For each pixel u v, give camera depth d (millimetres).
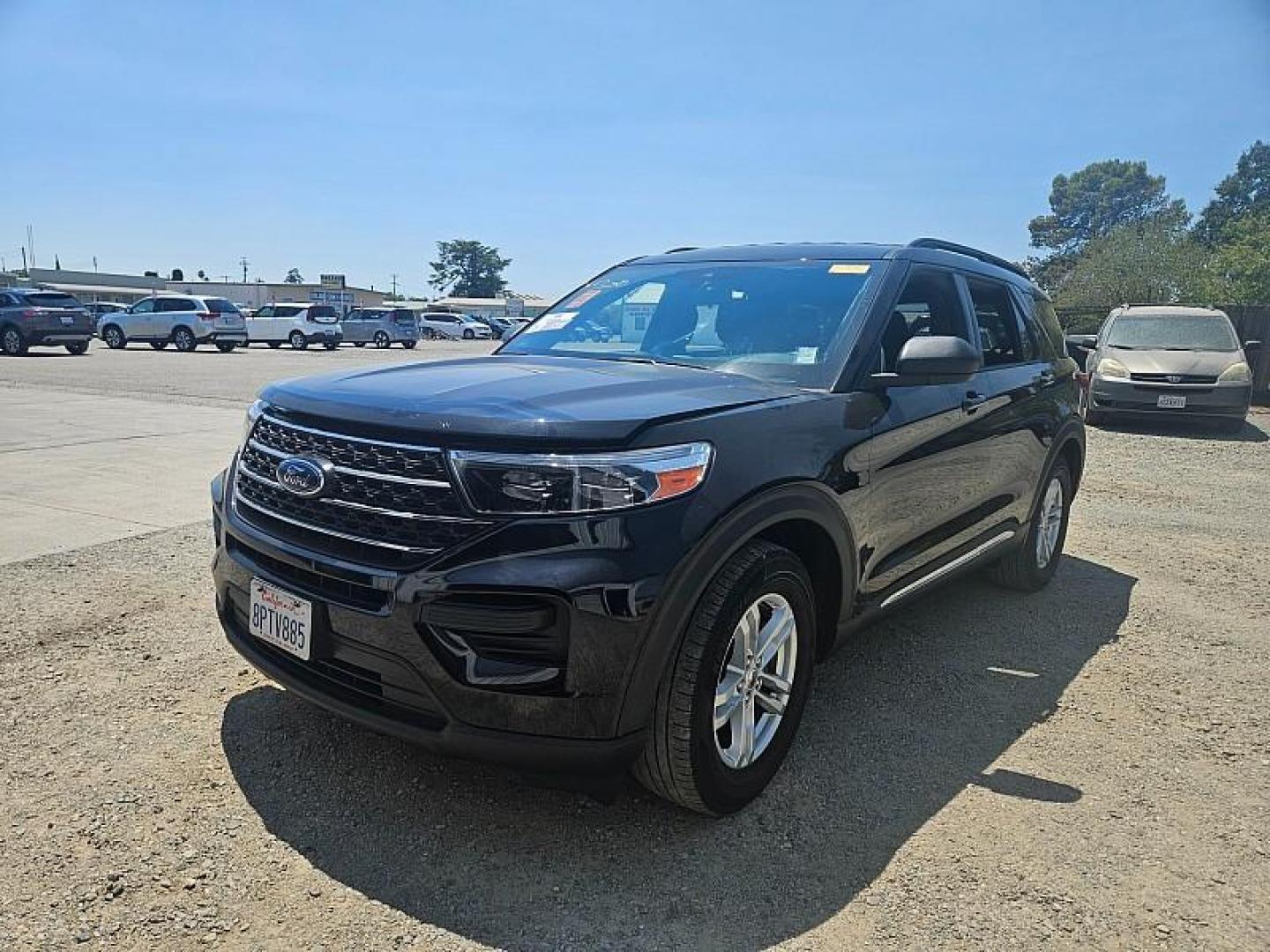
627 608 2453
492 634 2457
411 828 2830
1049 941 2396
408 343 41438
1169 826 2963
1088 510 7805
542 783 2553
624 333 4094
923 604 5195
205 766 3139
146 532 6051
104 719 3443
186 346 31328
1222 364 12562
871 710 3771
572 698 2461
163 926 2363
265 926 2383
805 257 4168
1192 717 3789
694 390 3012
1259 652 4531
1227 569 6031
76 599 4711
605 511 2469
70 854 2637
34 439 9773
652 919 2451
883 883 2627
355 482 2646
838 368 3432
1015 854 2783
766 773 3037
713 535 2617
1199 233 89062
